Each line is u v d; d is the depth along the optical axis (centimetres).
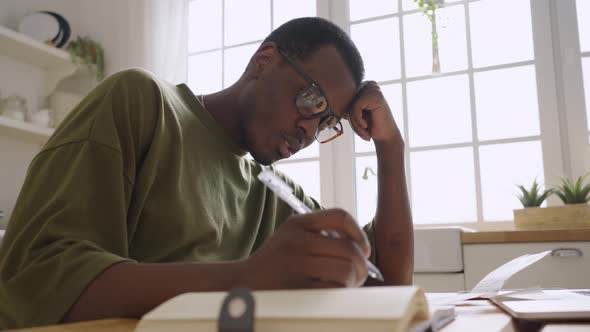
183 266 54
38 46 246
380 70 253
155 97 92
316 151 257
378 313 33
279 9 276
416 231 189
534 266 177
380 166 121
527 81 230
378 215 119
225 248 104
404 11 252
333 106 106
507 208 227
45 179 72
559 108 224
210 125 106
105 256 58
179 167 93
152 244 89
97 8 295
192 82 290
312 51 104
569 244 175
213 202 100
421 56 248
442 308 53
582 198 195
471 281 183
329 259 50
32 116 247
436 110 242
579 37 225
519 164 227
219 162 105
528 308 63
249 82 109
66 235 65
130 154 83
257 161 111
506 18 236
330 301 35
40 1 277
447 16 243
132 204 86
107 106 82
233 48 284
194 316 36
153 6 272
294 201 57
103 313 54
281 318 34
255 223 115
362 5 260
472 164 234
